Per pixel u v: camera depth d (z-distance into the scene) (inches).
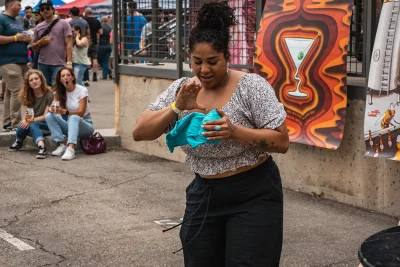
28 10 831.1
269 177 136.9
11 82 412.5
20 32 415.8
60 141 362.0
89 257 211.8
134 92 377.4
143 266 204.2
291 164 284.5
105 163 349.1
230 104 134.3
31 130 366.0
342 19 249.0
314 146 273.1
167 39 358.3
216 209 138.4
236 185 135.5
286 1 270.8
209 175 137.4
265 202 135.5
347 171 262.1
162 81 355.9
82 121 363.9
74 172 327.6
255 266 133.4
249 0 299.3
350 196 262.2
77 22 603.8
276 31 274.1
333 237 227.1
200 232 139.8
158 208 265.3
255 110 133.2
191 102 132.1
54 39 437.4
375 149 241.0
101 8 937.5
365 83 250.7
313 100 262.5
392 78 233.8
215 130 126.0
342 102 252.7
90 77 853.2
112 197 281.3
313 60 259.9
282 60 272.2
